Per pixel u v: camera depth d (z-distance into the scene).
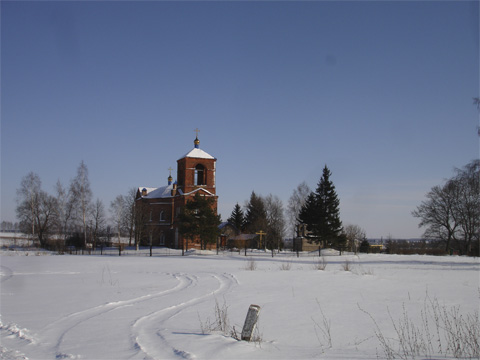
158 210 72.19
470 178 28.23
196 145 67.56
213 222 56.34
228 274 22.25
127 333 8.68
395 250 59.81
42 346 7.62
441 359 7.16
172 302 13.10
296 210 77.00
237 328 9.57
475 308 12.55
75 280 19.64
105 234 72.56
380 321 10.62
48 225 67.56
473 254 56.91
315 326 10.00
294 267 27.91
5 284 18.02
